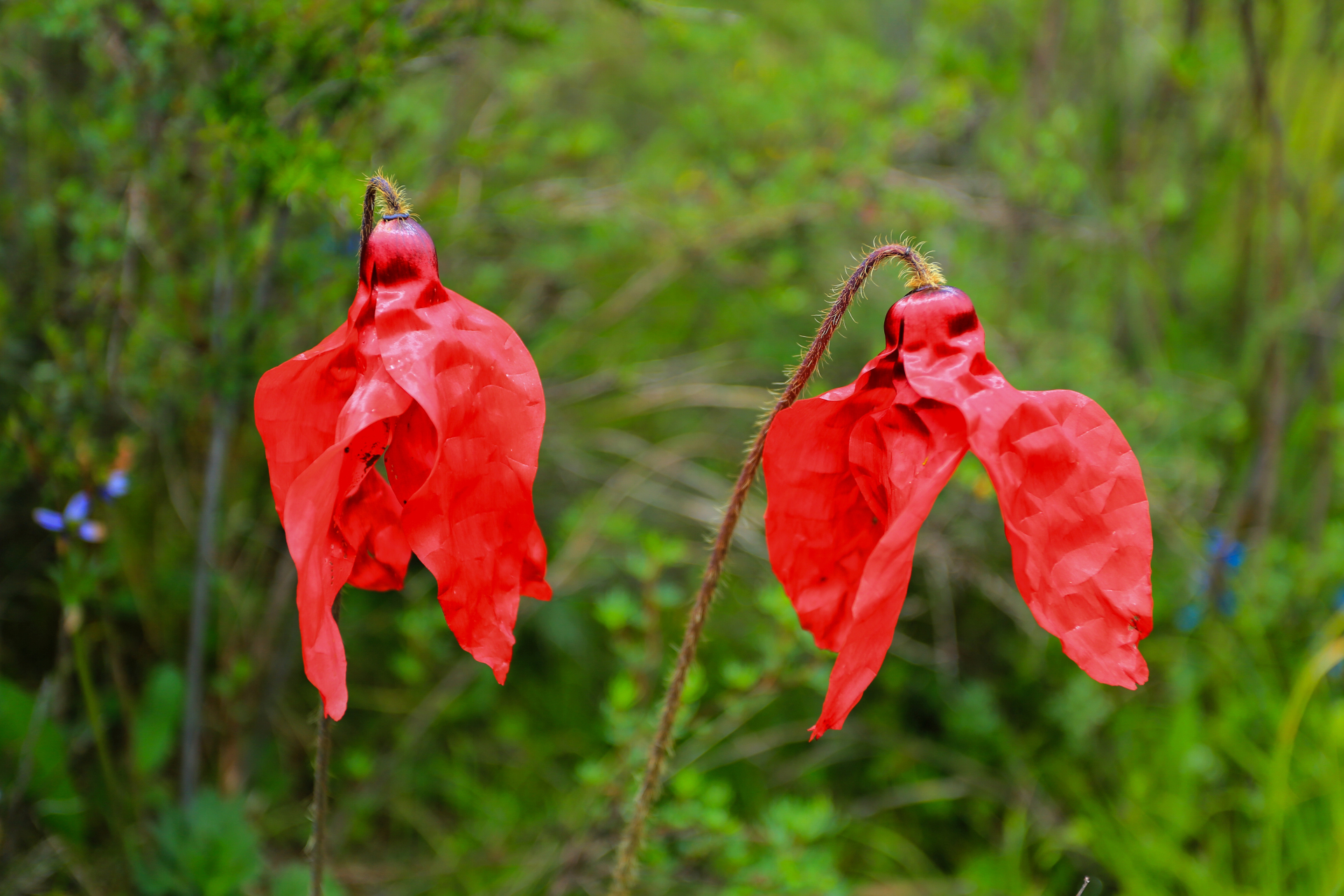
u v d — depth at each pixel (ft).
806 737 9.88
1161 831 8.87
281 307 7.98
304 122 7.18
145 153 7.14
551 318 10.93
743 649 10.47
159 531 9.20
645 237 10.88
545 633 10.39
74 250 7.20
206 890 6.86
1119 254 11.88
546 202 9.19
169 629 9.04
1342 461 10.23
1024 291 12.92
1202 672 9.95
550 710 10.16
